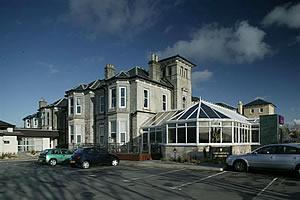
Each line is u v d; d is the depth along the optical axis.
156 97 36.19
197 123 25.98
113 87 35.00
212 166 20.72
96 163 23.06
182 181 14.76
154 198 10.86
